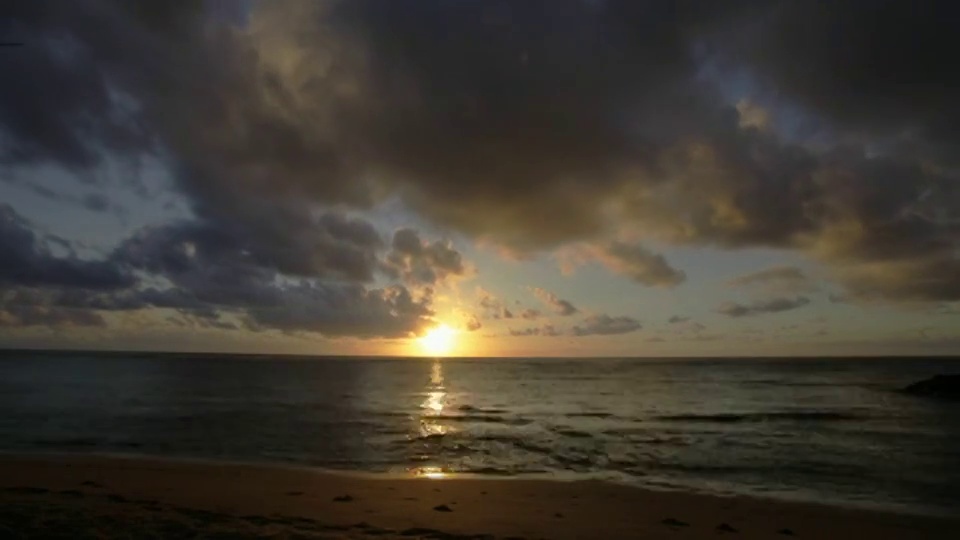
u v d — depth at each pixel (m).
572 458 21.72
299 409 43.31
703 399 59.16
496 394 66.81
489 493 13.66
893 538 10.43
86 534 7.91
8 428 28.64
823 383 92.31
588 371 156.88
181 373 110.44
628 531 9.92
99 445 23.70
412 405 49.47
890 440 28.00
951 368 169.00
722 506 12.98
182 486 13.52
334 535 8.24
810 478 18.12
